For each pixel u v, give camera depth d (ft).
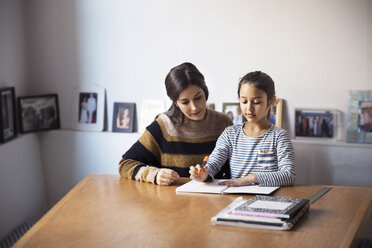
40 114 12.82
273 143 7.56
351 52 10.78
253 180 7.18
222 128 8.67
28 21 12.92
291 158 7.40
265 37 11.27
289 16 11.04
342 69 10.89
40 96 12.80
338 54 10.86
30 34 12.96
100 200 6.88
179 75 7.80
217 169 7.77
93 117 12.78
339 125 11.04
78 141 12.87
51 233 5.72
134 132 12.62
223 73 11.67
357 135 10.89
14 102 12.00
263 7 11.18
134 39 12.25
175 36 11.91
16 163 11.93
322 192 6.92
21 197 12.16
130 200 6.83
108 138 12.61
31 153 12.67
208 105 11.53
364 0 10.55
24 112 12.56
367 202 6.48
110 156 12.69
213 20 11.58
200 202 6.62
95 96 12.75
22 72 12.76
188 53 11.88
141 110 12.39
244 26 11.37
